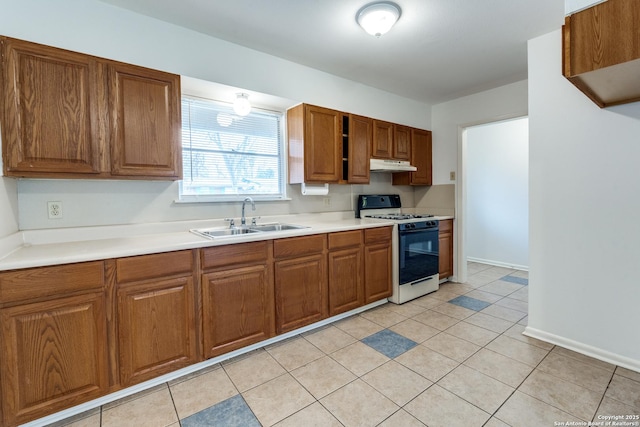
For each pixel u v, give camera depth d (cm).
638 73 147
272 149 296
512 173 454
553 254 224
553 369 191
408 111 382
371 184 375
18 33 170
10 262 135
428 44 246
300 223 294
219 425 148
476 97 364
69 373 150
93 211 204
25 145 157
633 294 190
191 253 186
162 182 231
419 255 328
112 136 181
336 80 309
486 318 272
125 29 199
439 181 402
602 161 200
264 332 219
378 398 165
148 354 172
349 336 239
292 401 164
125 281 164
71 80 168
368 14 196
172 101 203
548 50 224
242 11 200
